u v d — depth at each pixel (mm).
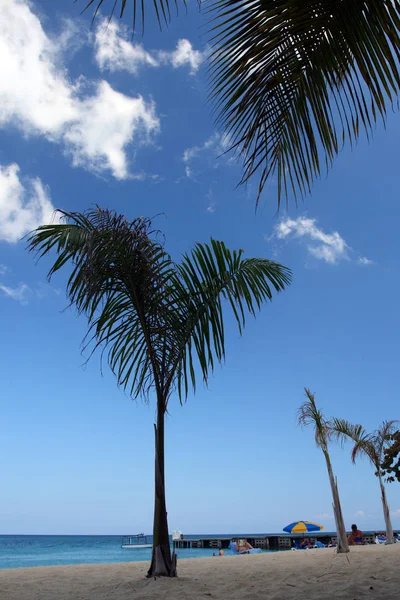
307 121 2398
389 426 13789
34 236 5355
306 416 11203
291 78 2365
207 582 5574
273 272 6480
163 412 6309
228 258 6246
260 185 2428
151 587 5211
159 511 6059
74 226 5543
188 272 6223
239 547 22219
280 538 40062
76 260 5426
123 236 5500
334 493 10406
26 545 71750
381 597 4078
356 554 8906
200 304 6180
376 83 2172
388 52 2113
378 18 2119
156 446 6203
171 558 5973
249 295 6242
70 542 89938
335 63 2271
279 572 6391
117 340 6332
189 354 6141
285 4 2166
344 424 13883
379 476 13703
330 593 4477
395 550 9352
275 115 2439
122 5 1979
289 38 2271
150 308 6113
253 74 2326
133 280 5984
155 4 2111
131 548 55094
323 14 2213
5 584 5926
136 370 6375
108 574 6820
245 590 4957
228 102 2352
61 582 6012
